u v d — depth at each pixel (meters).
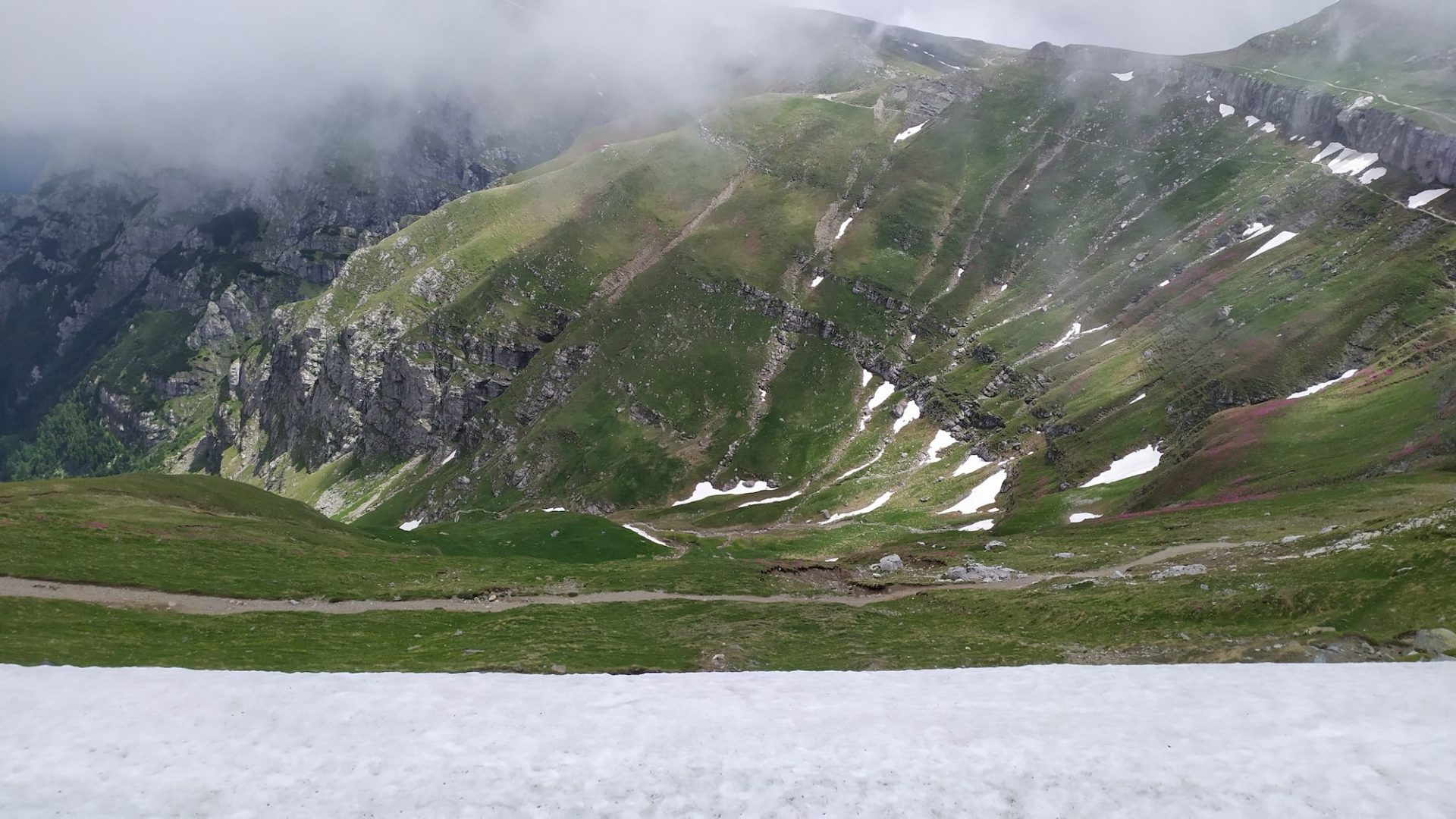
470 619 61.53
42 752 16.77
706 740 17.02
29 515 79.50
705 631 54.16
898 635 51.34
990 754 15.94
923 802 14.30
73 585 62.59
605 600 68.69
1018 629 50.47
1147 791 14.32
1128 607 47.47
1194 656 34.84
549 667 42.62
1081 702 19.17
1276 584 43.81
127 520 83.25
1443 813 13.02
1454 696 17.39
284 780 15.52
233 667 42.75
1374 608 36.09
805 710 19.03
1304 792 13.95
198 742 17.33
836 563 89.44
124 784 15.41
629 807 14.40
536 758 16.28
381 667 43.69
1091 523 109.50
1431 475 85.44
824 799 14.43
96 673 22.58
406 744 17.08
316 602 66.19
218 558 74.88
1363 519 71.44
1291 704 17.70
